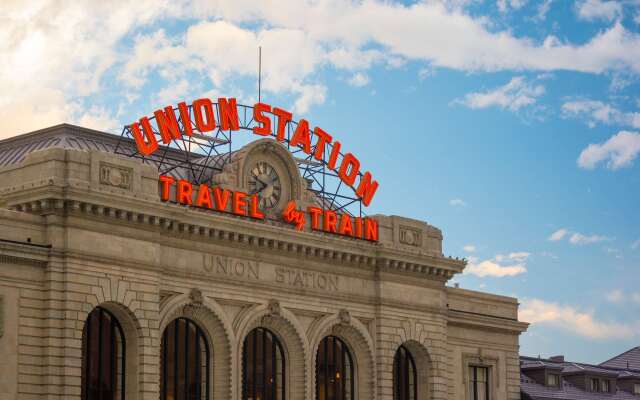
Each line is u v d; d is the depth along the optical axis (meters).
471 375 110.19
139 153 89.19
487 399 111.25
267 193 93.56
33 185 78.06
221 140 94.81
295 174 95.12
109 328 81.88
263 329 92.69
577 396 130.12
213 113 92.31
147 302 82.06
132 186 81.75
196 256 86.75
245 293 89.50
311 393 93.19
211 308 87.12
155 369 81.94
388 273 99.44
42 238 78.19
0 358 75.31
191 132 91.06
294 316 92.81
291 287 92.69
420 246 102.19
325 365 96.81
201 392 87.75
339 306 96.00
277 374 93.06
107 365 81.50
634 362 151.75
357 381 98.06
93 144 92.69
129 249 81.50
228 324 88.19
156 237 83.19
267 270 91.31
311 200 96.50
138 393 81.00
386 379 98.06
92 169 79.88
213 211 88.50
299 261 93.50
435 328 103.19
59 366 77.06
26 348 76.44
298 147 97.25
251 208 90.94
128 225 81.56
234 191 90.12
